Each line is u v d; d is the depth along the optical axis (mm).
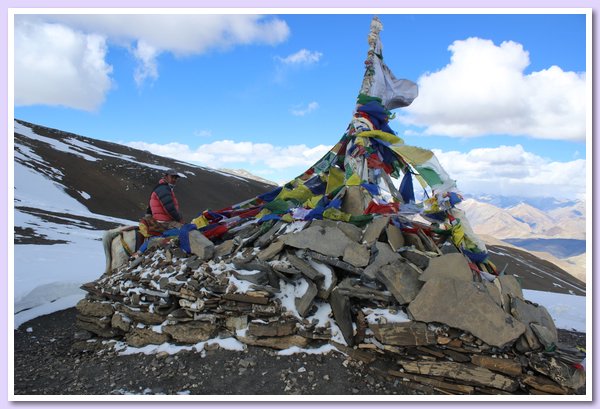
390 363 5258
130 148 64750
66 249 15250
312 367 5246
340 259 6027
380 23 8883
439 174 6543
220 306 5891
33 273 10391
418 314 5203
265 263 6152
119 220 30266
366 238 6273
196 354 5684
